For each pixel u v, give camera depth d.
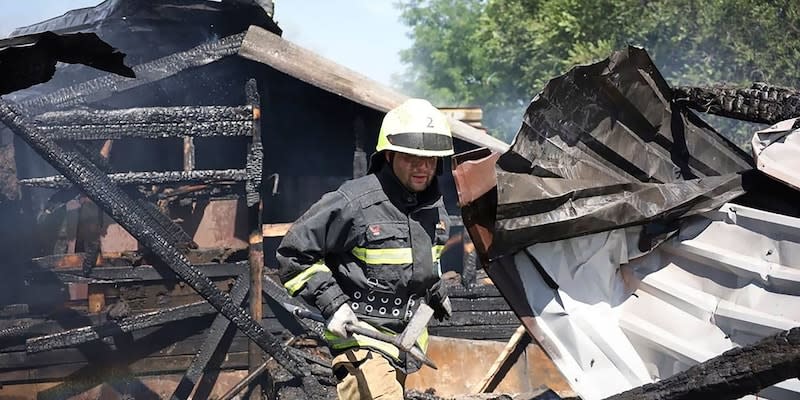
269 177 7.75
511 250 3.32
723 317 3.27
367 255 3.13
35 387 6.88
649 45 16.61
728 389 2.89
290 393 6.68
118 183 6.51
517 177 3.28
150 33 7.31
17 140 6.85
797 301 3.11
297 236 3.06
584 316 3.40
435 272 3.23
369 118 7.49
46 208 6.91
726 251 3.32
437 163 3.32
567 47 18.59
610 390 3.36
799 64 14.62
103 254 6.98
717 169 3.87
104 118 6.52
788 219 3.17
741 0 14.83
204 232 7.16
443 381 7.17
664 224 3.49
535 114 3.33
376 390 3.08
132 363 7.02
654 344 3.38
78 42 2.99
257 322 6.57
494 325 7.51
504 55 21.83
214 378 7.14
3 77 3.01
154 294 7.03
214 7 7.23
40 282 6.90
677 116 3.81
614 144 3.56
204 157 7.84
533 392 4.44
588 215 3.33
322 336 7.03
